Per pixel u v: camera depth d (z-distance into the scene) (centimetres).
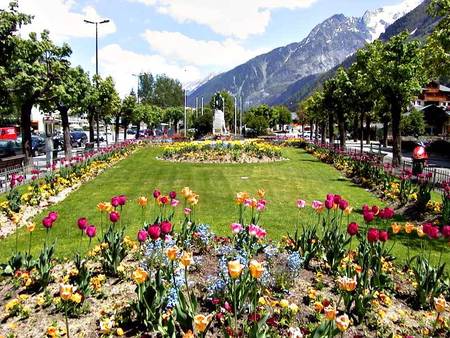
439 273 546
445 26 1975
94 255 661
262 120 7219
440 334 471
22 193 1430
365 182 1741
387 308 523
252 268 320
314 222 1072
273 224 1052
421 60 2298
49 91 1825
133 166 2459
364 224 1067
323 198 1471
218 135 5181
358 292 482
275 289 530
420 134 6384
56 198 1402
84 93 2548
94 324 460
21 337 442
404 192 1237
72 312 483
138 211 1212
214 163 2622
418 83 2330
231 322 414
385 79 2331
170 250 396
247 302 447
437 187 1544
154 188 1675
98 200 1399
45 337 439
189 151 2917
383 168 1783
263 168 2383
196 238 678
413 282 609
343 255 633
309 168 2409
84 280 506
